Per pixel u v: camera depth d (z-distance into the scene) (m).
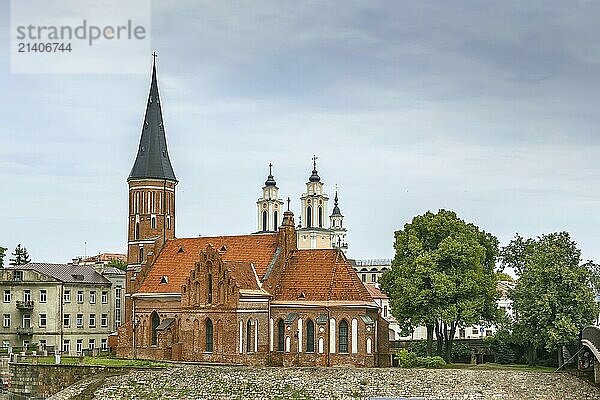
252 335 126.50
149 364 122.69
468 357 136.88
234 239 138.25
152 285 137.62
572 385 104.62
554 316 120.69
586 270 121.62
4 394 123.44
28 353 146.62
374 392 104.69
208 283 128.00
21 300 162.38
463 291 121.88
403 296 124.88
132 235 150.50
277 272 130.88
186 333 129.25
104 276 174.25
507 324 133.50
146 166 150.38
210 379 110.94
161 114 153.25
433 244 128.38
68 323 165.50
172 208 152.25
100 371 118.25
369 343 122.50
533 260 127.06
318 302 125.25
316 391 105.81
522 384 105.31
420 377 107.69
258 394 106.62
